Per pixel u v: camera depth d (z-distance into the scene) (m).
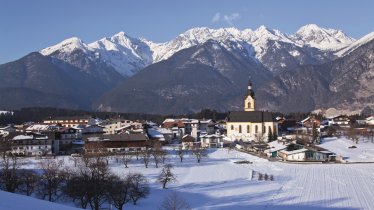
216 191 163.62
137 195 143.00
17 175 153.50
